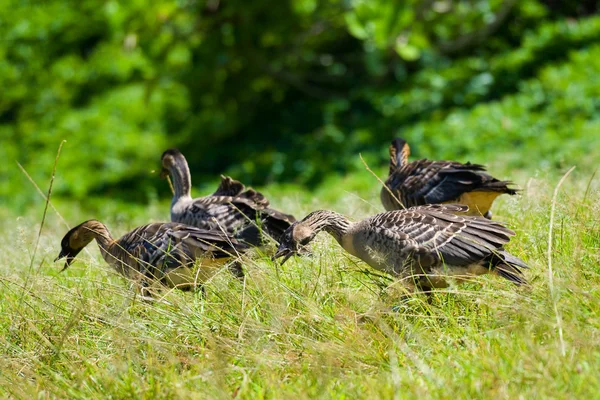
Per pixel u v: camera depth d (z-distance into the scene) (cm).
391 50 2847
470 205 1177
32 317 939
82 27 3531
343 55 3275
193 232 1022
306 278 947
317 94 3206
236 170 2817
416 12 2722
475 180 1155
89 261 1112
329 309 873
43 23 3522
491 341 763
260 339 819
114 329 858
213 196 1262
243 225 1177
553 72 2802
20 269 1185
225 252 980
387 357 769
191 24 2847
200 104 3253
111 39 3466
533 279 858
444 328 818
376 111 2972
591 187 1258
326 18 2881
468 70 3019
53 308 937
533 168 2056
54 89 3409
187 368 813
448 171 1182
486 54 3119
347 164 2655
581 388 656
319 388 702
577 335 717
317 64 3256
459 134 2600
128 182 2931
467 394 673
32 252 1294
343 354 774
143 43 2772
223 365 750
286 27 2861
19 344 909
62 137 3181
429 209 970
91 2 3466
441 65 3095
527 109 2670
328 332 816
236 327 841
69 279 1032
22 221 1605
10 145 3203
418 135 2669
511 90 2878
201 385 750
